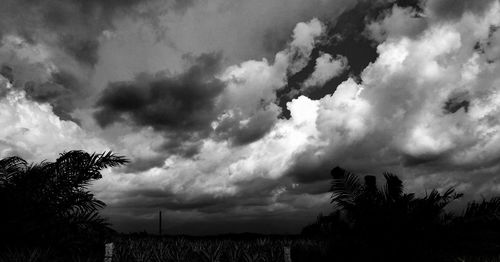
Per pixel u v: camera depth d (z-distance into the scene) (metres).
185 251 11.65
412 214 9.09
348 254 9.48
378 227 9.28
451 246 8.72
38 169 10.22
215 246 12.05
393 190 9.73
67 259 9.32
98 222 10.06
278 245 12.07
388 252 9.09
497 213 8.47
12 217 9.30
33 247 8.98
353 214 9.61
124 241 12.55
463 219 8.77
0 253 8.71
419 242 8.90
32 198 9.79
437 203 9.05
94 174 10.38
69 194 10.02
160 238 15.13
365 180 10.02
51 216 9.66
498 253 8.66
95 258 9.38
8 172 10.18
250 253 11.25
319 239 10.85
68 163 10.27
